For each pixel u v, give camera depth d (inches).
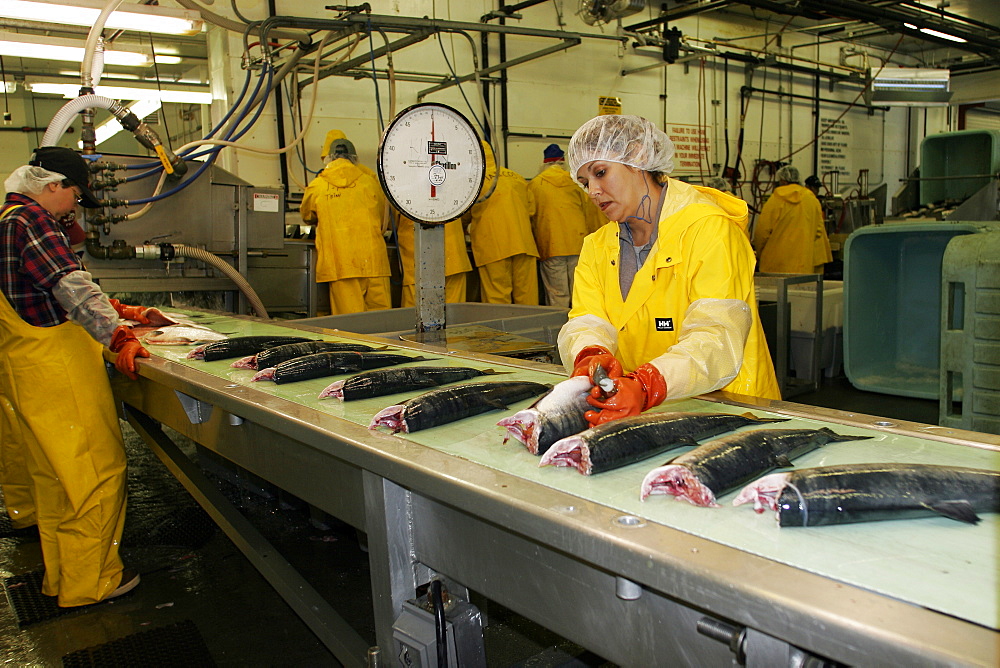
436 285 124.0
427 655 52.4
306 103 273.7
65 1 141.6
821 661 31.4
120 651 95.7
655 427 48.9
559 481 44.0
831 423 55.9
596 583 41.5
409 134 111.1
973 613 27.1
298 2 265.7
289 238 233.9
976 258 129.4
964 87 499.2
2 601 109.9
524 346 107.7
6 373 96.6
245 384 77.2
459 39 304.8
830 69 458.6
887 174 516.1
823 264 337.7
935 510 36.1
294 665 92.6
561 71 337.1
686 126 390.6
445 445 52.5
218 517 98.3
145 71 319.9
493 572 48.7
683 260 70.5
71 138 337.4
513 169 327.3
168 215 163.9
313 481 66.1
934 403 203.9
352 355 82.0
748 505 39.8
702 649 36.5
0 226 92.0
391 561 54.9
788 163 448.1
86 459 100.4
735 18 404.8
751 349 74.2
